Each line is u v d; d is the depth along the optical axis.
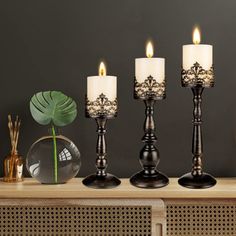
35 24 1.61
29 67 1.61
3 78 1.61
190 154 1.62
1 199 1.41
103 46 1.61
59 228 1.43
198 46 1.37
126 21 1.61
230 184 1.48
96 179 1.44
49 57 1.61
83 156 1.62
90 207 1.43
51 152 1.46
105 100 1.41
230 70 1.61
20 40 1.61
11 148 1.62
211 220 1.42
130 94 1.61
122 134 1.62
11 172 1.52
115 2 1.60
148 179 1.43
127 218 1.43
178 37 1.60
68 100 1.50
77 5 1.60
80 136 1.62
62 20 1.61
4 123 1.62
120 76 1.61
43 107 1.49
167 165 1.62
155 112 1.62
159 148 1.62
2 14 1.60
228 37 1.60
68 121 1.51
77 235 1.44
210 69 1.39
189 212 1.42
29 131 1.62
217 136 1.61
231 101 1.61
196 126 1.44
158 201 1.40
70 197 1.40
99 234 1.44
